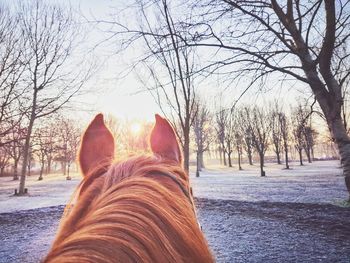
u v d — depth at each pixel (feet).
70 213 2.00
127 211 1.72
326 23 23.35
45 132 68.08
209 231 27.53
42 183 107.86
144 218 1.69
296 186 62.54
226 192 56.75
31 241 26.22
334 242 22.59
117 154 3.08
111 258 1.30
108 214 1.68
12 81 52.24
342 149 32.30
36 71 59.26
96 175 2.57
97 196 2.06
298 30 28.89
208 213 34.71
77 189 2.54
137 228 1.58
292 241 23.34
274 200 43.37
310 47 27.07
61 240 1.68
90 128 3.28
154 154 3.09
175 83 26.25
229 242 23.93
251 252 21.12
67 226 1.82
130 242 1.45
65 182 109.29
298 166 158.30
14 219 34.65
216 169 172.86
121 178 2.28
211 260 1.94
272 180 81.46
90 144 3.14
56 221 34.01
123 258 1.33
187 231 1.87
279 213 32.63
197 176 117.19
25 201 55.67
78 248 1.36
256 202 39.83
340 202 35.65
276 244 22.97
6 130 55.42
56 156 167.73
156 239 1.58
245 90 24.09
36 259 21.35
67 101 59.98
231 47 24.13
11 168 213.25
